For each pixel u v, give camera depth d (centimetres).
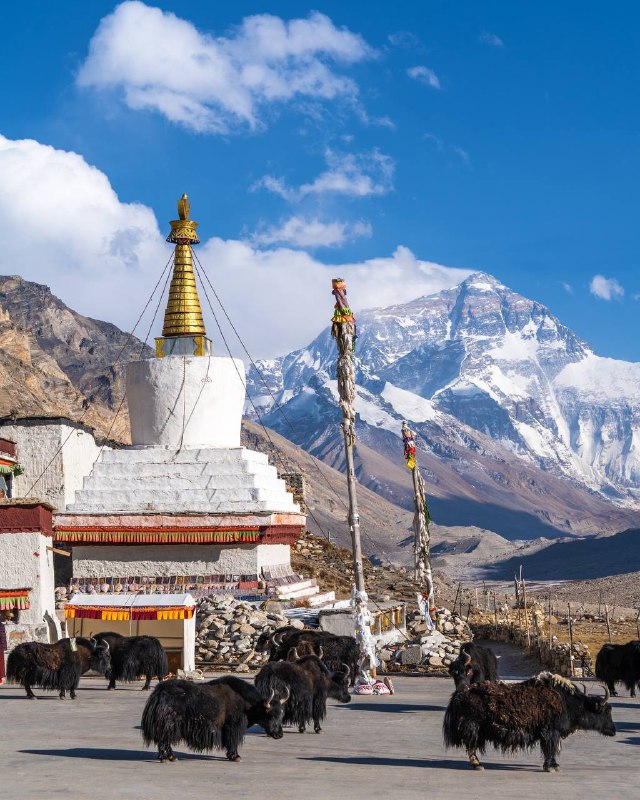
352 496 4250
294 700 2778
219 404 6119
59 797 1852
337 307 4281
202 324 6338
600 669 3903
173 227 6400
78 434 6475
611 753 2569
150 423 6100
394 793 1941
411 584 7294
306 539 8481
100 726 2881
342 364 4312
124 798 1848
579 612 12431
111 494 5800
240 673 4547
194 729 2291
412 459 6325
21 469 6097
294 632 4131
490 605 13312
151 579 5622
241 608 5034
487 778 2148
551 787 2042
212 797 1872
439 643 5188
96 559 5675
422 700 3762
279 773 2162
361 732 2878
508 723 2248
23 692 3856
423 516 6303
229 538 5531
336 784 2031
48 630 4678
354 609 4162
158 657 3888
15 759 2308
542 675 2311
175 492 5744
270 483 6009
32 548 4712
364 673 4034
